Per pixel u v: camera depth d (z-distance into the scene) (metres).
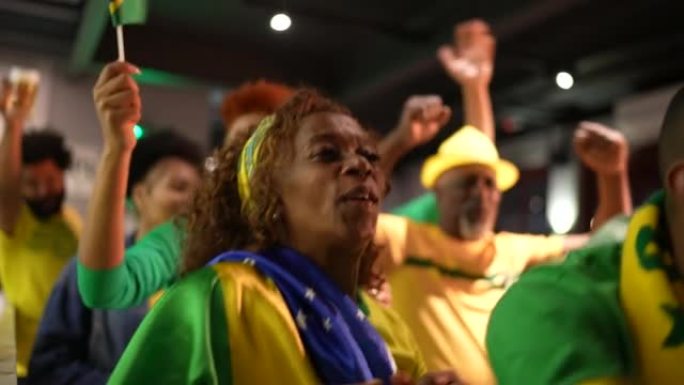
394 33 4.76
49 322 1.85
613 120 6.30
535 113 6.64
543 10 4.02
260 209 1.22
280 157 1.21
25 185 2.77
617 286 1.17
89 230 1.47
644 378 1.12
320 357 1.11
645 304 1.12
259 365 1.07
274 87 2.14
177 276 1.57
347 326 1.18
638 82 5.62
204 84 5.25
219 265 1.16
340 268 1.22
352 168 1.17
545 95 6.04
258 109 2.07
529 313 1.13
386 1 4.61
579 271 1.19
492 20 4.29
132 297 1.60
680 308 1.12
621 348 1.11
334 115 1.25
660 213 1.19
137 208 2.10
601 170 2.53
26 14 4.91
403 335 1.40
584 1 3.92
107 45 4.82
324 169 1.18
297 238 1.22
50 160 2.82
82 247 1.49
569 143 6.99
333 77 5.63
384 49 5.18
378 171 1.26
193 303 1.09
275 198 1.21
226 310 1.09
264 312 1.10
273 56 5.38
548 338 1.09
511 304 1.17
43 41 5.29
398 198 8.73
